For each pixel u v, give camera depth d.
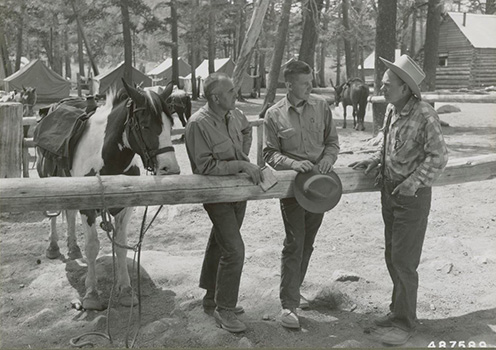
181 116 6.66
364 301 4.13
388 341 3.39
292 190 3.53
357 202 7.34
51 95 29.39
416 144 3.27
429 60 18.59
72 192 3.12
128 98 3.95
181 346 3.42
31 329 3.80
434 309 3.96
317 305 4.04
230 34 52.38
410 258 3.36
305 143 3.61
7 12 35.31
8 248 5.62
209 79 3.33
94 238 4.09
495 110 21.08
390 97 3.29
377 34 13.43
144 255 5.20
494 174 4.40
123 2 27.66
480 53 34.09
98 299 4.12
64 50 52.16
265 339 3.50
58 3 34.59
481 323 3.70
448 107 20.59
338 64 47.53
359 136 14.30
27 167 7.52
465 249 5.24
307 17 17.00
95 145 4.03
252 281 4.50
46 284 4.61
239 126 3.59
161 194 3.27
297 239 3.61
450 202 7.16
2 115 7.09
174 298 4.28
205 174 3.41
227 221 3.46
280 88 46.88
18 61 39.00
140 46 39.03
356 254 5.30
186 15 32.28
